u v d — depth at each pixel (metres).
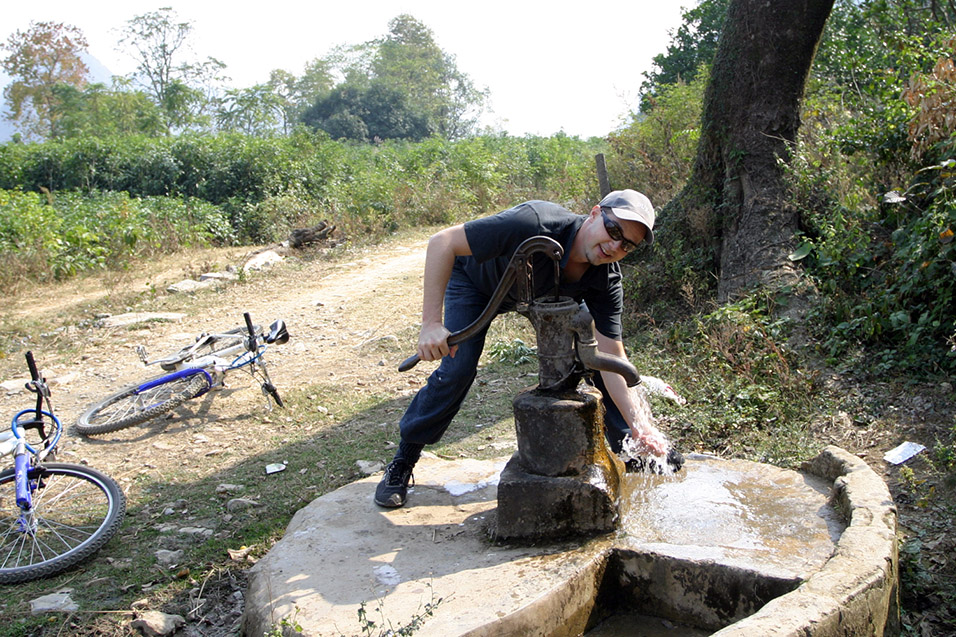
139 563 3.72
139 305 9.51
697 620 2.70
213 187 19.14
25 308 9.66
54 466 4.04
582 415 2.93
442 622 2.46
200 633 3.19
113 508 3.92
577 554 2.81
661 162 10.63
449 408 3.42
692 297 6.57
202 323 8.72
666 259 7.16
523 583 2.65
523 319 7.62
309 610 2.65
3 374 7.15
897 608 2.62
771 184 6.62
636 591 2.82
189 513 4.25
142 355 6.01
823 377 5.11
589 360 2.89
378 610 2.58
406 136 61.06
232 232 16.12
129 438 5.40
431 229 15.33
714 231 6.93
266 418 5.64
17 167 21.56
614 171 11.69
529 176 21.17
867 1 10.54
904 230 5.63
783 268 6.19
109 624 3.23
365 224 14.91
